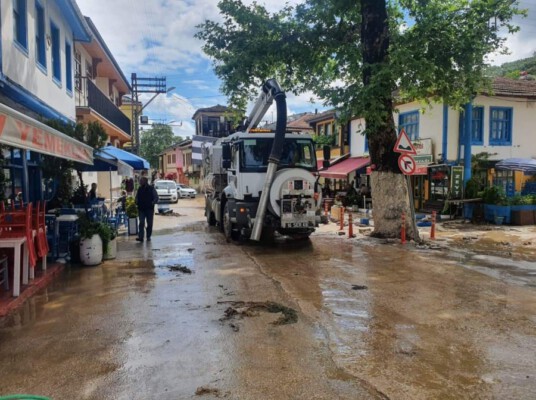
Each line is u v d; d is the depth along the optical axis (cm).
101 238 1005
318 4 1343
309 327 569
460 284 789
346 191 2673
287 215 1130
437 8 1277
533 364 457
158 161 7131
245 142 1197
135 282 814
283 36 1390
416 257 1053
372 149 1345
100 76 2666
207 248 1199
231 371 441
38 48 1205
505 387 407
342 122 1273
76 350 498
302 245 1240
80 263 982
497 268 927
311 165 1219
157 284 799
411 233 1314
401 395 392
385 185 1331
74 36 1612
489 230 1580
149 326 575
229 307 657
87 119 1775
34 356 482
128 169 1405
